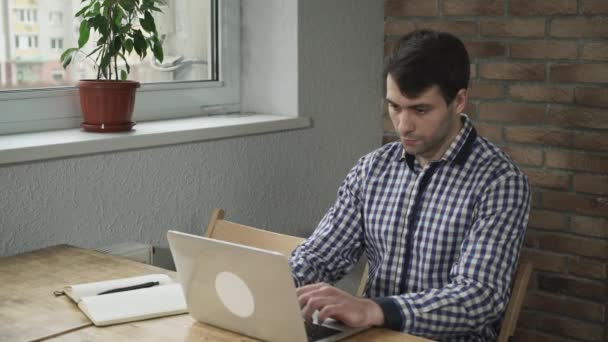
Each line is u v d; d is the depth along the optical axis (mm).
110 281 1707
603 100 2723
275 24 2861
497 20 2910
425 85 1628
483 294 1578
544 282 2904
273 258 1305
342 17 2994
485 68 2961
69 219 2182
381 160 1913
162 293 1624
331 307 1445
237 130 2604
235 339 1427
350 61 3059
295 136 2857
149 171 2365
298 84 2846
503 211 1686
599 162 2752
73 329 1480
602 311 2795
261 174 2738
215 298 1445
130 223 2334
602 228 2770
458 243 1749
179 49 2748
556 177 2852
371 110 3201
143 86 2627
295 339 1359
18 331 1468
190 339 1426
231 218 2648
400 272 1817
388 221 1845
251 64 2939
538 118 2865
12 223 2061
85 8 2285
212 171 2559
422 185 1811
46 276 1812
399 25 3160
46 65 2391
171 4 2701
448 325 1537
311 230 2988
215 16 2852
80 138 2227
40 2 2354
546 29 2809
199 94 2811
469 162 1774
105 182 2254
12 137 2234
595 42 2715
